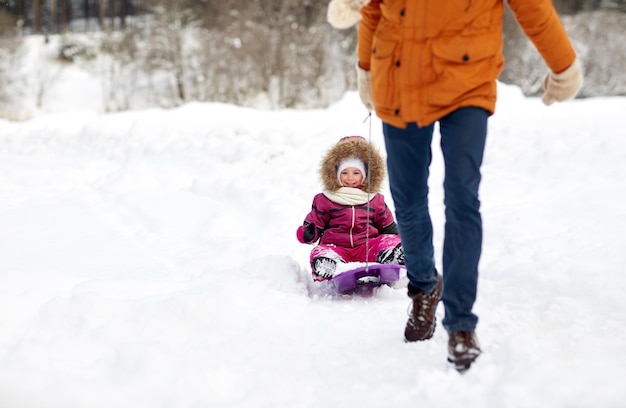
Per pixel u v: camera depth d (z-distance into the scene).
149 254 4.61
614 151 6.70
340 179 4.18
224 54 38.09
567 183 6.04
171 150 8.80
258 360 2.72
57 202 6.27
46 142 10.63
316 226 4.20
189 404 2.38
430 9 2.48
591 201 5.21
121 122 10.88
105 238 5.03
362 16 2.76
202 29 40.25
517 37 33.97
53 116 12.83
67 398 2.38
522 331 2.87
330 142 8.22
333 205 4.16
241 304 3.29
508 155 7.04
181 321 3.12
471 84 2.47
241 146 8.23
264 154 7.86
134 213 5.92
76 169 8.31
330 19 2.74
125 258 4.46
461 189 2.46
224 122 10.09
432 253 2.85
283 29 38.56
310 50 38.50
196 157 8.34
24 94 38.03
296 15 40.38
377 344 2.90
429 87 2.50
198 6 43.00
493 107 2.53
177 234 5.23
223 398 2.42
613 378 2.26
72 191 6.93
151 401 2.41
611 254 3.92
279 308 3.34
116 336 2.93
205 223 5.41
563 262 3.84
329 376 2.56
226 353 2.80
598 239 4.24
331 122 9.30
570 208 5.12
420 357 2.70
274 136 8.66
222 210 5.88
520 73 33.91
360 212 4.12
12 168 8.34
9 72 37.59
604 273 3.61
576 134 7.57
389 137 2.65
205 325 3.13
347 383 2.48
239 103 37.62
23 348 2.75
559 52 2.50
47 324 3.07
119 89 39.97
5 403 2.36
